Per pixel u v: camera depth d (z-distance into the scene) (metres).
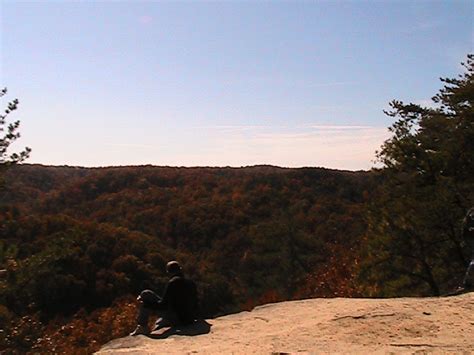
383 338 6.07
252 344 6.34
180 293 7.59
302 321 7.28
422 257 17.05
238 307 33.84
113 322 21.34
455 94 18.92
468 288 8.88
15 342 14.70
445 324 6.42
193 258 40.28
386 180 19.00
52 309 25.75
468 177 17.77
